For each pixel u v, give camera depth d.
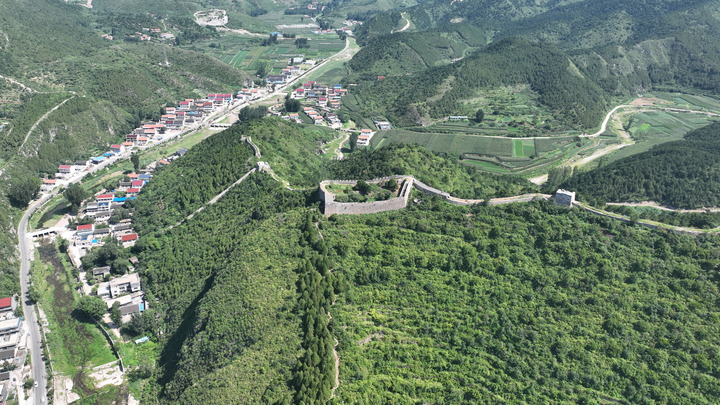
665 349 125.25
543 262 147.62
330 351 126.31
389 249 153.62
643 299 135.75
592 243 150.50
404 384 121.44
